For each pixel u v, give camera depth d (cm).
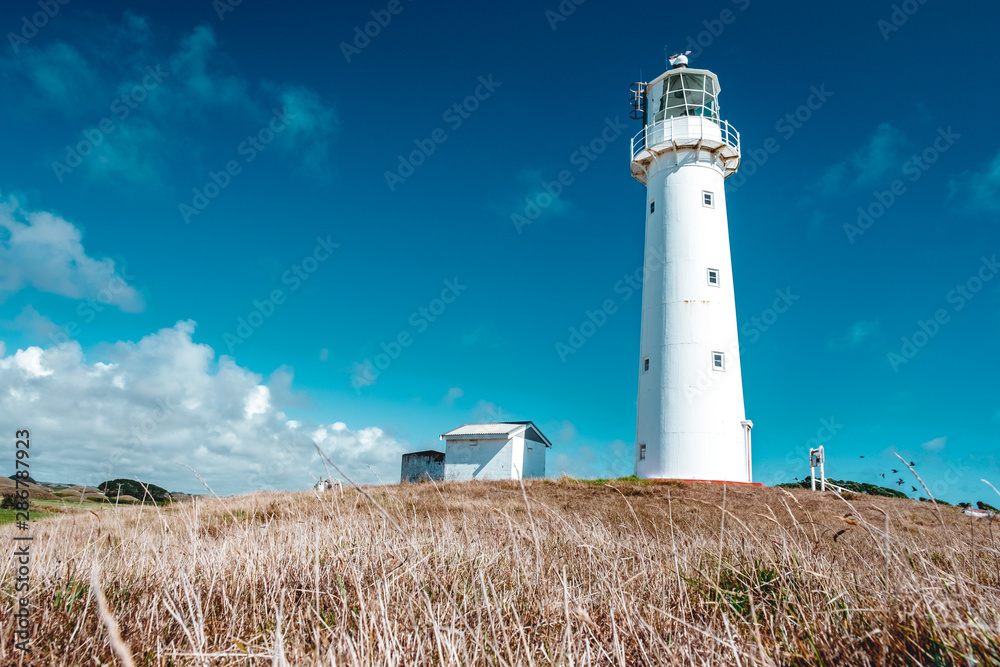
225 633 404
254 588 483
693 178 3316
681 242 3234
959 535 545
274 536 659
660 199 3378
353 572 484
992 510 557
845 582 481
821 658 351
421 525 809
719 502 2023
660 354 3145
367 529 650
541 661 364
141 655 382
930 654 325
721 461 2933
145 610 443
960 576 390
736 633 365
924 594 365
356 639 369
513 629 390
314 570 533
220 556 559
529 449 4184
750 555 598
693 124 3366
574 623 409
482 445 4081
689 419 2988
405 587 464
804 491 2472
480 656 351
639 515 1274
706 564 603
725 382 3034
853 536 660
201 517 795
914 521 1136
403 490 2261
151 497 655
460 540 722
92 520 624
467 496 2117
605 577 462
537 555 493
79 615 425
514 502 1641
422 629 388
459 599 482
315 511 692
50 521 651
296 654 326
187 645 393
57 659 369
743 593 483
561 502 2053
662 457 3012
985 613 349
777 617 423
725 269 3241
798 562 540
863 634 357
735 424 3011
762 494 2345
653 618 406
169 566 553
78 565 521
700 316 3106
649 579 535
